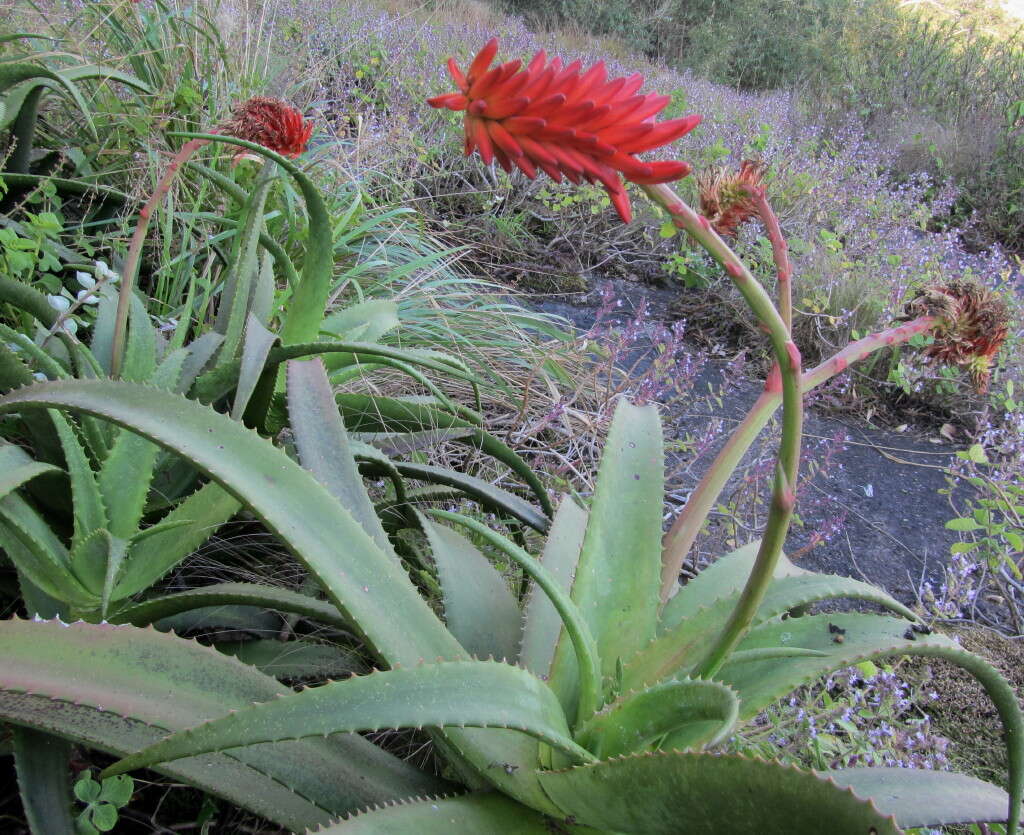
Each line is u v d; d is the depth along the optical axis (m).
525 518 0.80
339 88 2.04
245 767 0.51
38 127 1.23
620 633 0.61
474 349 1.26
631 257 2.14
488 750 0.52
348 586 0.52
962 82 3.87
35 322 0.88
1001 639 1.03
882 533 1.27
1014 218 2.95
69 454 0.61
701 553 1.11
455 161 2.10
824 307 1.72
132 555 0.63
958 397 1.67
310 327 0.84
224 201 1.26
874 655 0.55
